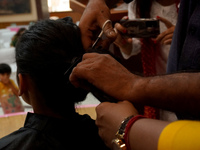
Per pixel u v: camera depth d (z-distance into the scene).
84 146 0.84
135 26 1.25
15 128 1.36
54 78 0.77
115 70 0.60
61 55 0.75
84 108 1.39
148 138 0.47
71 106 0.84
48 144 0.77
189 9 0.82
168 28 1.28
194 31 0.80
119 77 0.60
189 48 0.82
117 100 0.61
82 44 0.80
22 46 0.77
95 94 0.62
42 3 2.12
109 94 0.60
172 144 0.43
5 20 2.76
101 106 0.58
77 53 0.78
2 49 2.63
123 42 1.33
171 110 0.61
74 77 0.62
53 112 0.82
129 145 0.51
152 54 1.37
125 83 0.60
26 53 0.76
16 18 2.73
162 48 1.35
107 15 0.82
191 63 0.81
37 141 0.77
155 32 1.25
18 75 0.79
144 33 1.25
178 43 0.89
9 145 0.76
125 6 1.58
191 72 0.62
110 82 0.60
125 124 0.52
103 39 0.82
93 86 0.62
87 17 0.82
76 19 1.86
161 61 1.37
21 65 0.77
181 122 0.46
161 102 0.60
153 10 1.36
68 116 0.84
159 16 1.31
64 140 0.80
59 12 2.14
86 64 0.61
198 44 0.79
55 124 0.80
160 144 0.44
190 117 0.75
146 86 0.59
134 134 0.50
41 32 0.75
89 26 0.81
